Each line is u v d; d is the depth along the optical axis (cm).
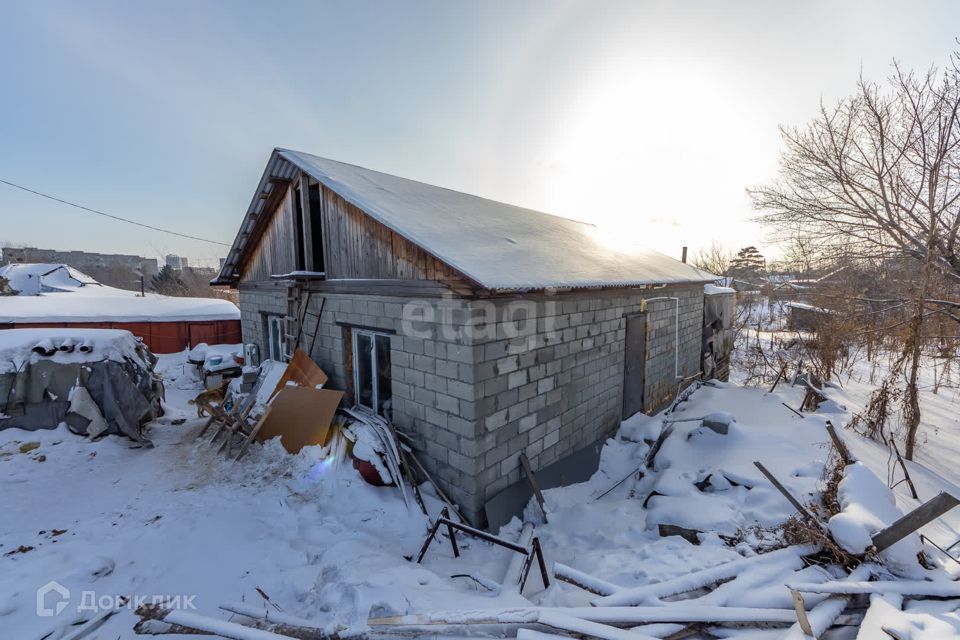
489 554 425
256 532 427
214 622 266
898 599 269
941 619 246
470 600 309
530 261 548
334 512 465
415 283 493
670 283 809
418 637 265
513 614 271
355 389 630
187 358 1220
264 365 767
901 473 532
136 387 651
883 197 788
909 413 611
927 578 290
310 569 364
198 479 533
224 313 1468
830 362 1099
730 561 327
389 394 576
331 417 566
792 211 946
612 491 585
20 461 525
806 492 414
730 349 1439
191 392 1061
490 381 462
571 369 596
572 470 605
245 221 815
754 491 433
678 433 623
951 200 703
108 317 1271
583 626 256
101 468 551
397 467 490
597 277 603
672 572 328
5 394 571
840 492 364
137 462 578
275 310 840
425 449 507
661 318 864
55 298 1426
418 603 294
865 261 923
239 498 487
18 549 378
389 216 509
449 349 461
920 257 765
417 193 732
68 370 602
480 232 613
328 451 553
